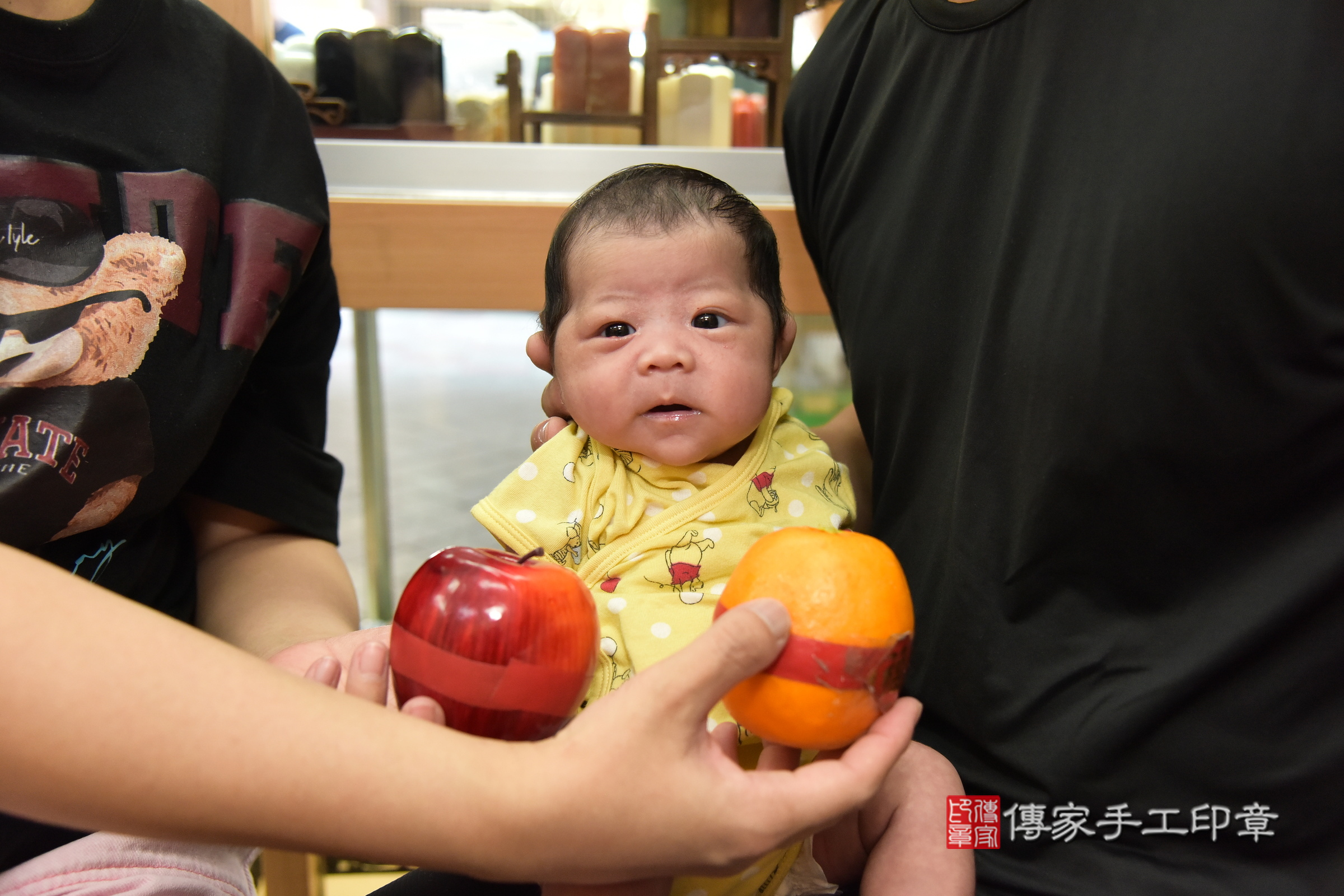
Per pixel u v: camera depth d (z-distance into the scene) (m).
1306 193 0.43
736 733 0.49
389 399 4.15
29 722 0.32
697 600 0.65
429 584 0.49
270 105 0.73
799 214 0.80
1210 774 0.49
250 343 0.67
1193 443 0.47
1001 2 0.56
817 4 1.27
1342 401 0.44
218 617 0.71
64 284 0.58
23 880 0.54
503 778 0.36
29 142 0.58
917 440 0.62
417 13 1.36
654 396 0.64
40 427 0.55
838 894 0.60
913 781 0.55
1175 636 0.50
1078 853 0.52
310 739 0.35
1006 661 0.54
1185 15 0.48
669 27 1.36
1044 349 0.51
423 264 1.01
